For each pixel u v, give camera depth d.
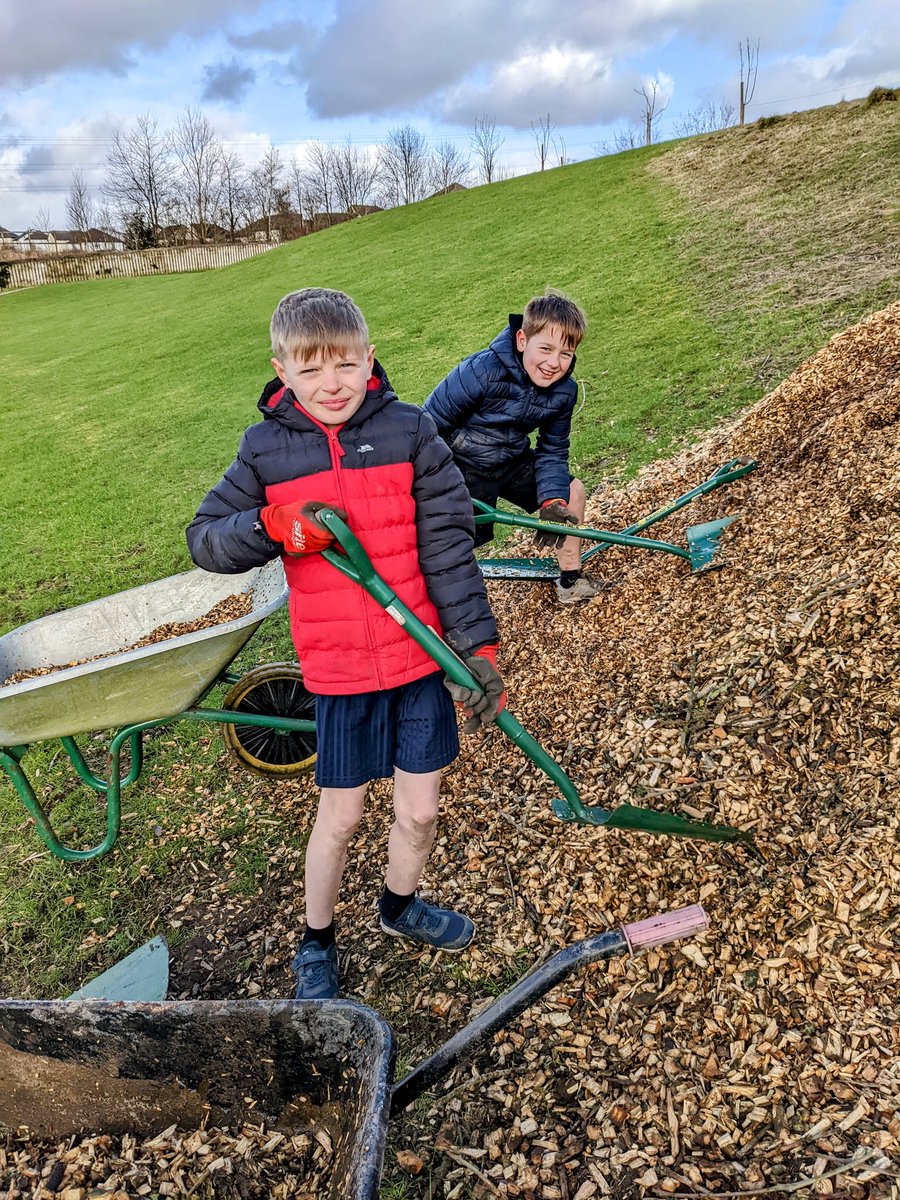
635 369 8.02
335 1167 1.85
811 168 13.38
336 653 2.23
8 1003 2.10
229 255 44.41
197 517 2.24
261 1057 2.04
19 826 3.97
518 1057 2.34
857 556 3.33
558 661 3.93
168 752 4.30
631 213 14.95
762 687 3.07
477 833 3.13
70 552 7.46
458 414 3.88
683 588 3.88
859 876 2.43
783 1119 2.04
